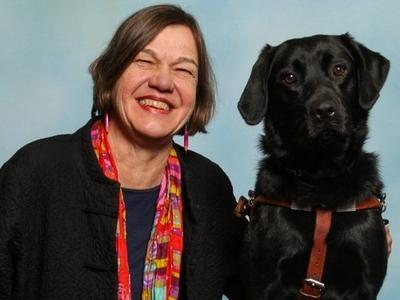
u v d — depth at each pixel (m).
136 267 1.78
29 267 1.65
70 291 1.59
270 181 1.92
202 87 1.97
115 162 1.80
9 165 1.72
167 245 1.79
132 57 1.73
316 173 1.86
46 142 1.76
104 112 1.82
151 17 1.74
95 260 1.62
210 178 1.98
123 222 1.72
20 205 1.65
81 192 1.67
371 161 1.95
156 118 1.74
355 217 1.77
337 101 1.89
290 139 1.97
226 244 1.94
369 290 1.78
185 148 2.01
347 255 1.77
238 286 2.04
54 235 1.61
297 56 2.03
